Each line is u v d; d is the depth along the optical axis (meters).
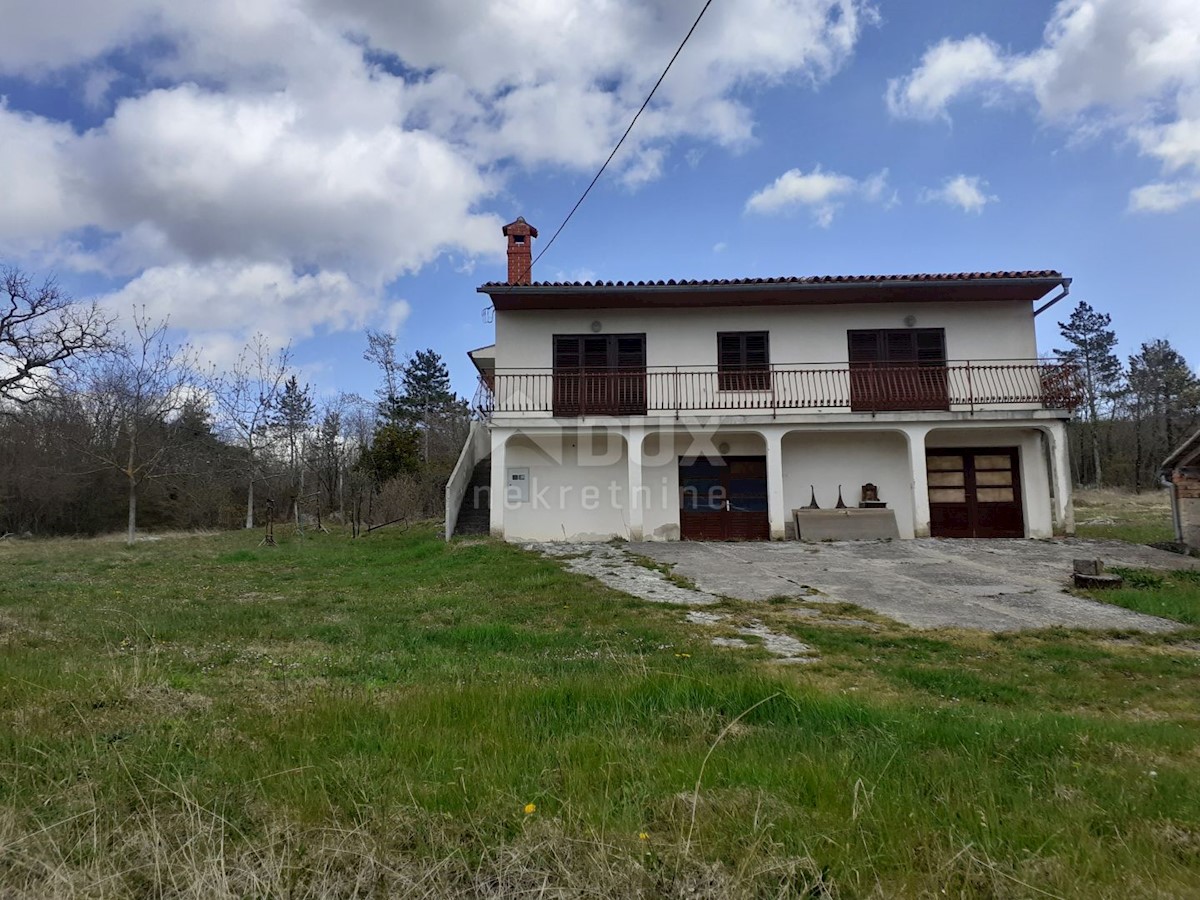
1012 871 2.44
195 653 5.95
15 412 27.55
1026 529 15.82
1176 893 2.36
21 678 4.62
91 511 31.75
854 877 2.40
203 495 31.42
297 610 8.30
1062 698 5.38
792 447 16.39
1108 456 44.84
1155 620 8.23
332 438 28.62
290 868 2.38
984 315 16.14
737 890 2.30
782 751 3.61
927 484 15.95
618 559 12.80
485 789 3.01
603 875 2.36
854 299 15.94
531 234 19.08
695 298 15.81
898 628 7.73
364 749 3.54
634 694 4.51
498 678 5.09
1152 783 3.32
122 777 3.09
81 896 2.22
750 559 12.73
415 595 9.48
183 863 2.40
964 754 3.66
